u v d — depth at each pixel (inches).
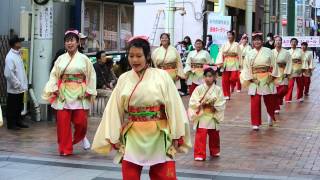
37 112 499.5
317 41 966.4
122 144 219.5
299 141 427.2
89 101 375.6
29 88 501.0
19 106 460.4
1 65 503.2
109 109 216.8
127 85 214.7
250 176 315.0
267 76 476.4
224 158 365.1
